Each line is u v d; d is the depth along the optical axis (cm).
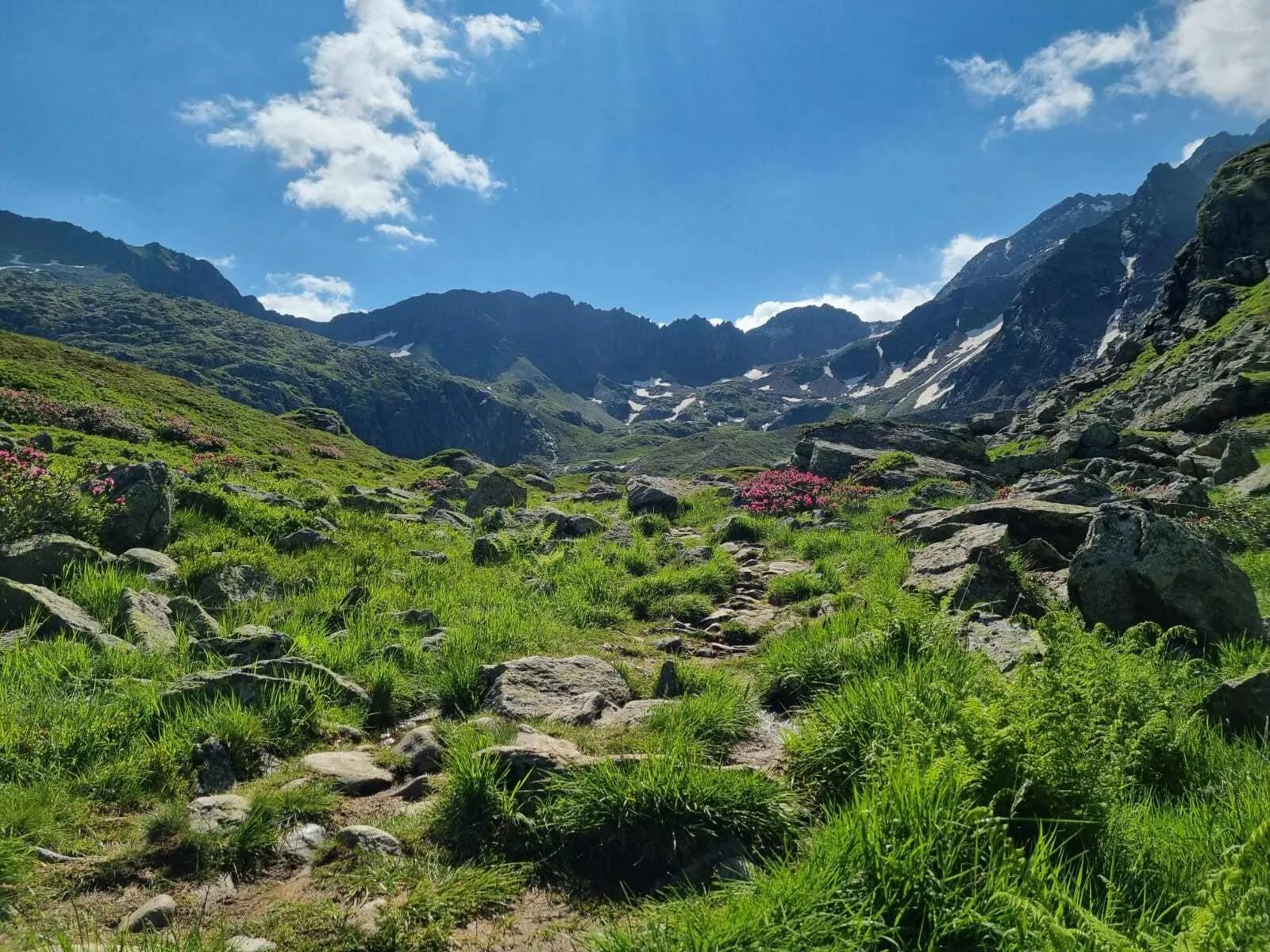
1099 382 11419
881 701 582
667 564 1823
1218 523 1638
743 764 634
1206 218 14388
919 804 384
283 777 623
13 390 4831
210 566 1272
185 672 823
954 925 331
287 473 4425
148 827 523
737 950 342
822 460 3728
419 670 930
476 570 1686
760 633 1183
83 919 436
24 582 1112
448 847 512
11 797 540
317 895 461
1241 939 275
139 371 7794
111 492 1422
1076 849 407
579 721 718
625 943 369
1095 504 2116
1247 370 6384
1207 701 606
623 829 493
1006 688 537
